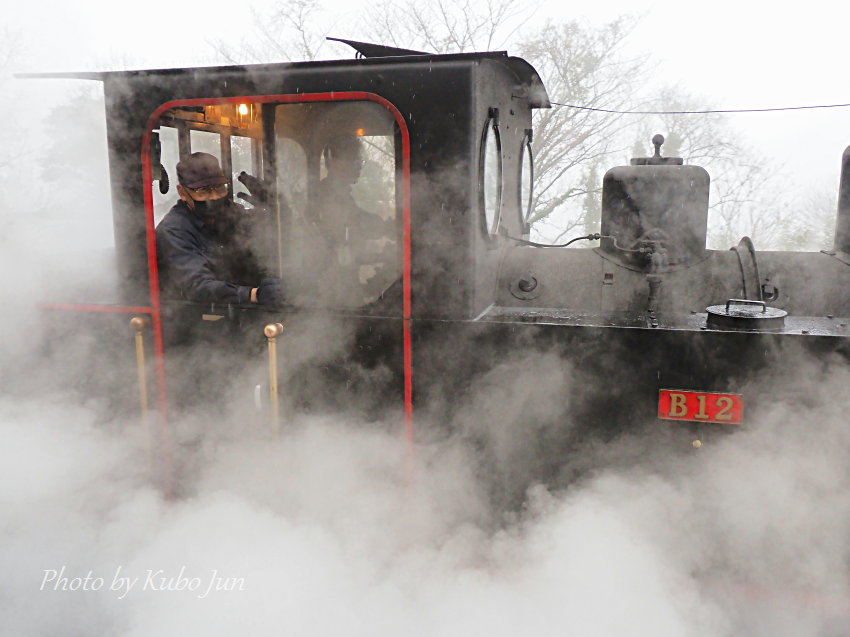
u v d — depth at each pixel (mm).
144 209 2623
